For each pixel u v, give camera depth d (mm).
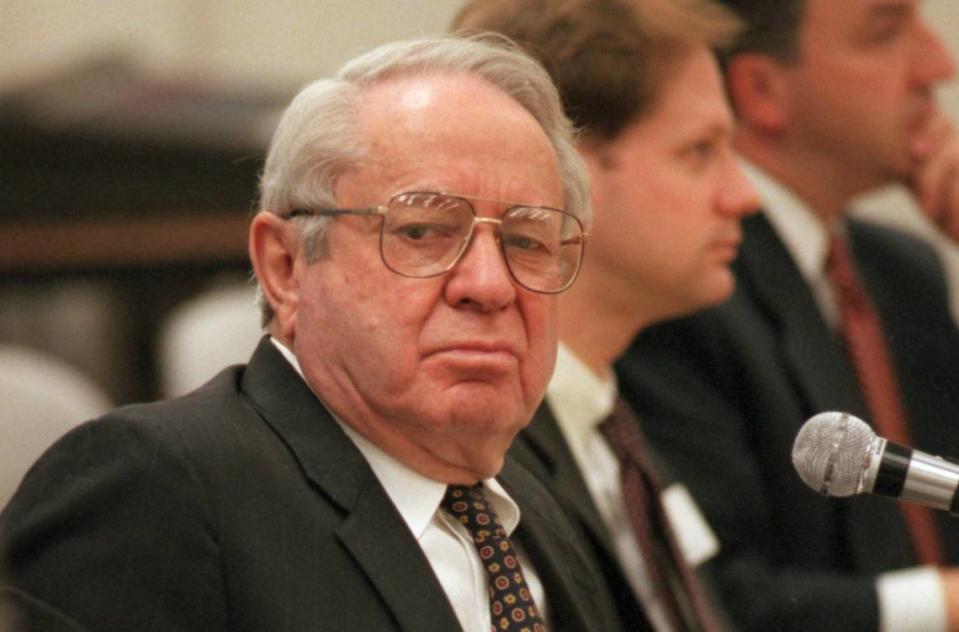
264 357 5766
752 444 9242
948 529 9789
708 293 7855
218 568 5039
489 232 5402
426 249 5367
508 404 5418
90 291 16078
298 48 19016
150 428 5207
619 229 7715
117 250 16047
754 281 9664
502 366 5363
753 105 10039
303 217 5531
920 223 14461
